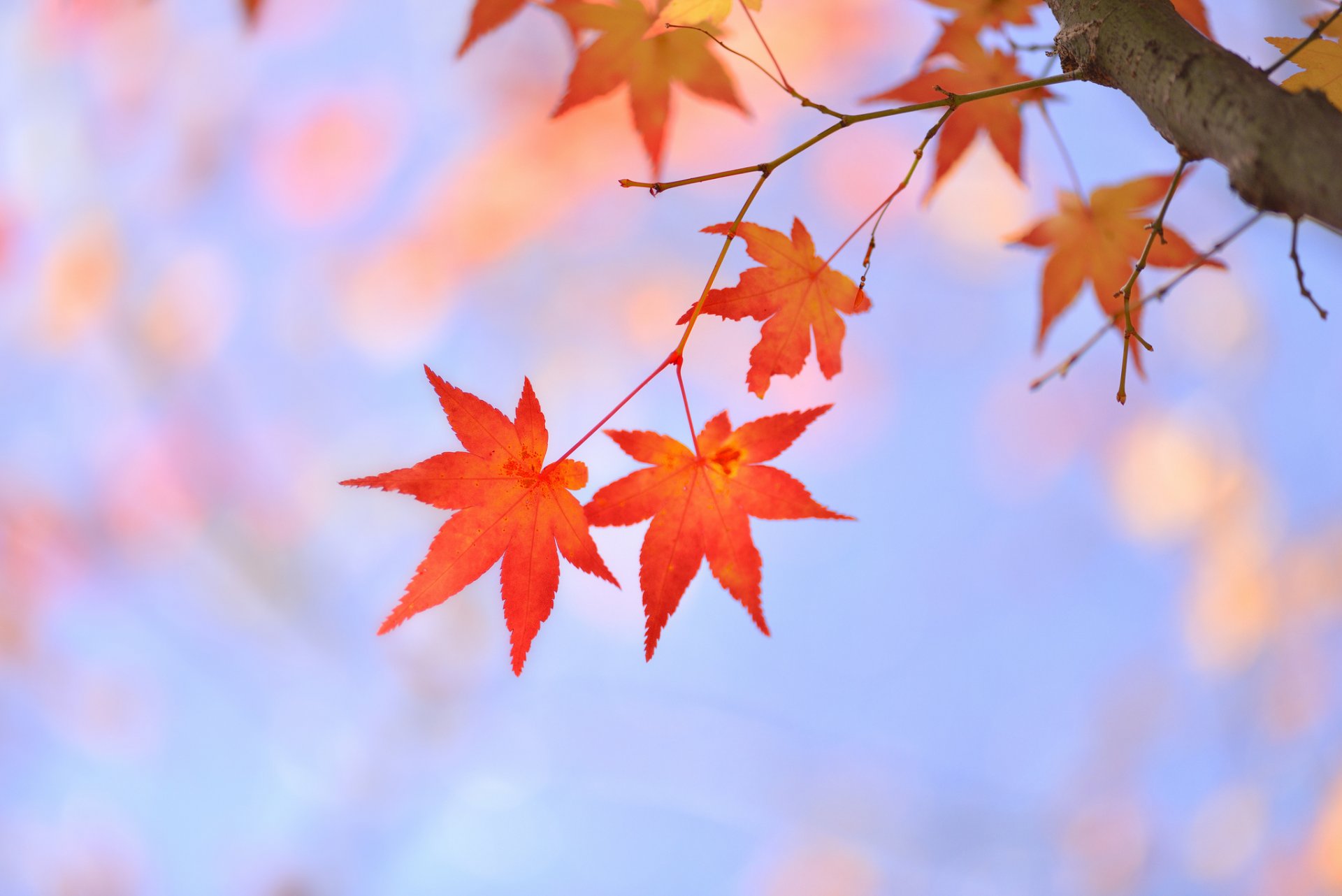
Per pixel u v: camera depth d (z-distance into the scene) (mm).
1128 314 829
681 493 849
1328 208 778
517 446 843
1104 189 912
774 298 854
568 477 845
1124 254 913
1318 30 803
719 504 850
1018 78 907
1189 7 870
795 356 857
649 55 900
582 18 896
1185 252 905
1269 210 789
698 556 849
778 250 855
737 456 850
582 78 900
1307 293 794
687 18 868
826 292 858
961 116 909
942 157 913
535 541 844
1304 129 781
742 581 850
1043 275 922
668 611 846
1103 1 818
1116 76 815
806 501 849
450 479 840
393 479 839
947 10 905
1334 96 841
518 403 843
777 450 850
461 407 841
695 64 903
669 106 907
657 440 849
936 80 909
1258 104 787
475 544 842
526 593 843
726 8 866
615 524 846
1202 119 795
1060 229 918
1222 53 798
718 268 845
